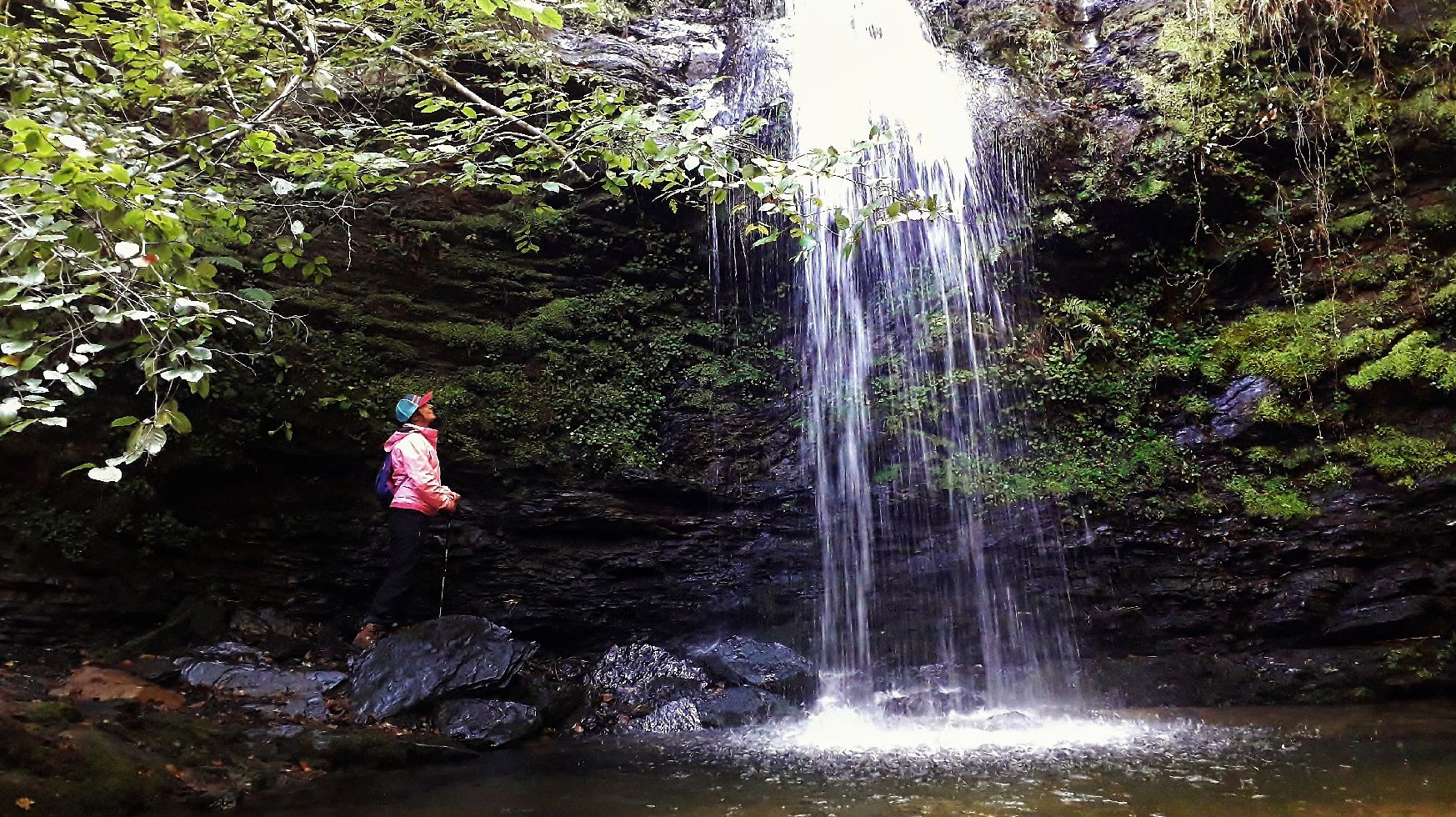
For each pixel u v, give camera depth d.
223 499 7.48
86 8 5.77
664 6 12.41
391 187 7.01
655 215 10.10
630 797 4.27
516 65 9.25
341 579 7.70
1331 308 8.64
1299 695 6.84
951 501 8.41
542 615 8.12
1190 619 7.66
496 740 5.82
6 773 4.11
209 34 5.94
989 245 9.52
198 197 4.67
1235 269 9.34
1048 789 4.18
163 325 3.88
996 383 8.98
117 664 6.24
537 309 9.48
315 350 8.10
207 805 4.29
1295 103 9.18
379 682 6.19
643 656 7.75
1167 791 4.04
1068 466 8.47
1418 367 7.81
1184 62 9.73
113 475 3.45
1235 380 8.71
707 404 9.55
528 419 8.79
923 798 4.07
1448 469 7.35
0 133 4.25
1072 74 10.57
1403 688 6.74
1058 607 7.84
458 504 8.24
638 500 8.73
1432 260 8.45
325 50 7.16
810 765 4.95
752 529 8.80
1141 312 9.43
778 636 8.21
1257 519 7.88
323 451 7.83
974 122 9.73
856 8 10.57
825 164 5.03
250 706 5.82
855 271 9.84
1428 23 9.18
